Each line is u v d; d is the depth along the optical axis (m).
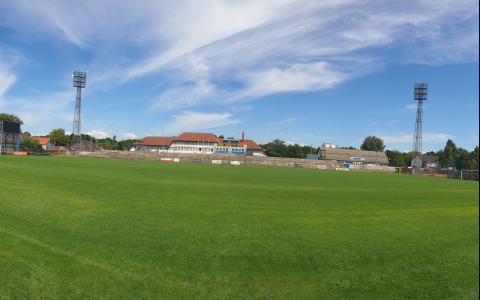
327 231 7.93
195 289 4.64
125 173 23.47
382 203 13.47
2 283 4.64
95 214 8.55
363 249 6.61
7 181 13.19
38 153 71.69
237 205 11.18
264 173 35.34
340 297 4.59
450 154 100.75
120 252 5.81
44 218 7.80
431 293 4.79
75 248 5.92
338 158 112.75
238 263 5.57
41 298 4.38
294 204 12.05
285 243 6.78
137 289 4.59
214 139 111.50
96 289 4.57
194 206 10.52
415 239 7.55
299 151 124.75
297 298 4.51
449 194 19.48
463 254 6.59
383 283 5.07
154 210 9.48
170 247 6.19
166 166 41.03
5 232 6.49
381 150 144.75
